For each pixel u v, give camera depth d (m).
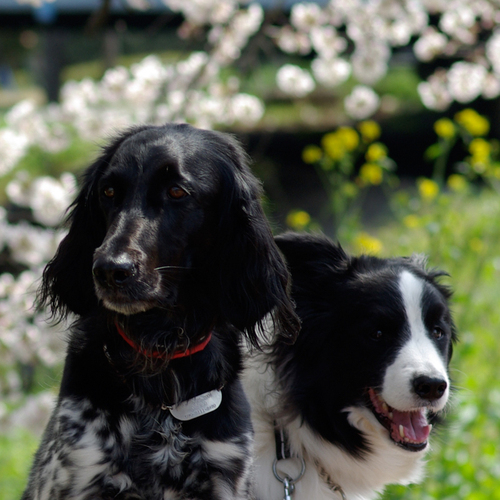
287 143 23.55
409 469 5.18
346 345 4.83
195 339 4.00
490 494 6.76
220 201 4.04
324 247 5.13
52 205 7.71
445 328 4.92
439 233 7.66
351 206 17.44
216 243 4.06
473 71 10.09
